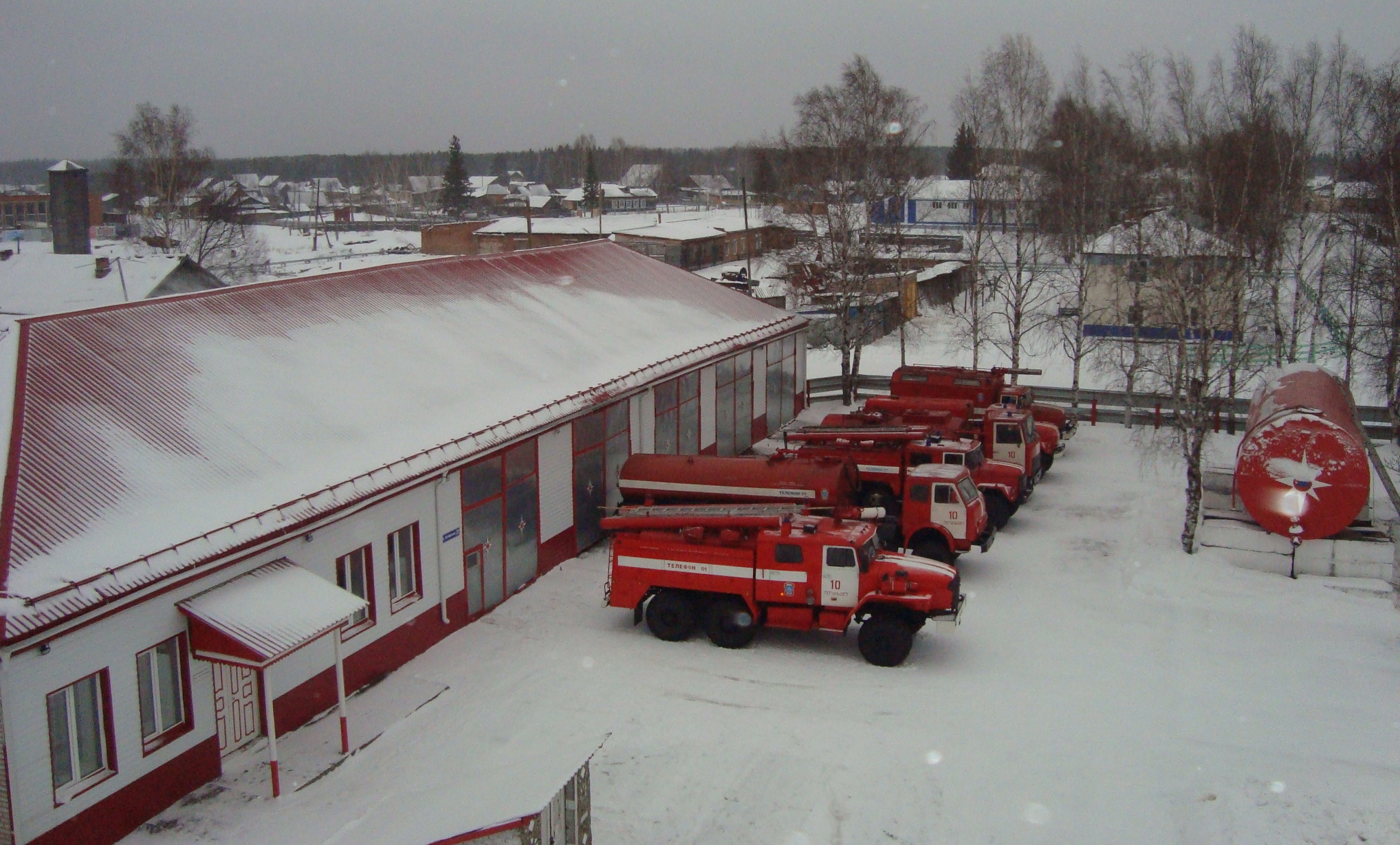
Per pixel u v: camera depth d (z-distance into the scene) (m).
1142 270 36.09
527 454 22.81
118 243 70.88
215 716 14.91
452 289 28.03
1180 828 13.67
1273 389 27.70
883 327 55.50
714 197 153.38
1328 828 13.35
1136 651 19.72
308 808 14.01
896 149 43.31
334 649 15.62
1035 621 21.23
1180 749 15.84
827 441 26.41
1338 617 21.23
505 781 12.61
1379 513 26.81
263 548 15.43
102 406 16.50
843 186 41.88
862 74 42.62
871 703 17.39
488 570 21.52
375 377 21.47
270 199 160.50
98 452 15.37
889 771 15.13
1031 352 50.81
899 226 45.00
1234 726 16.61
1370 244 34.62
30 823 12.36
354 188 188.62
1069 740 16.11
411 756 15.51
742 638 19.64
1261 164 33.31
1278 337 33.50
